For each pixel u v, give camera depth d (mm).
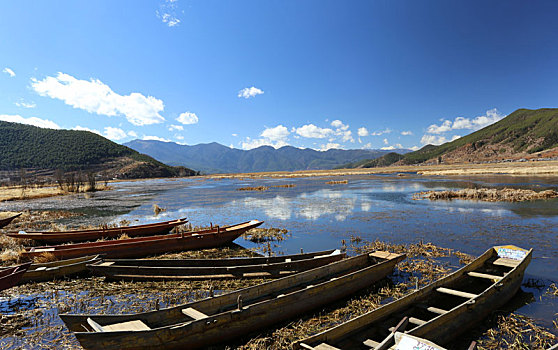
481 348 7586
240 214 30984
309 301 9703
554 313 9359
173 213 33375
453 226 22219
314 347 6680
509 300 10211
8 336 8500
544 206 28984
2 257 15977
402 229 21812
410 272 13305
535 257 14961
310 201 38812
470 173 81375
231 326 8039
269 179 102375
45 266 14047
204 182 102188
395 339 6820
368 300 10461
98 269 12664
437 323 7582
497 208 28922
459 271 10898
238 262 13953
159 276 12641
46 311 10164
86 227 26141
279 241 20016
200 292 11562
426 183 59812
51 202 48594
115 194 62312
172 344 7156
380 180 74062
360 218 26453
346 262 12688
